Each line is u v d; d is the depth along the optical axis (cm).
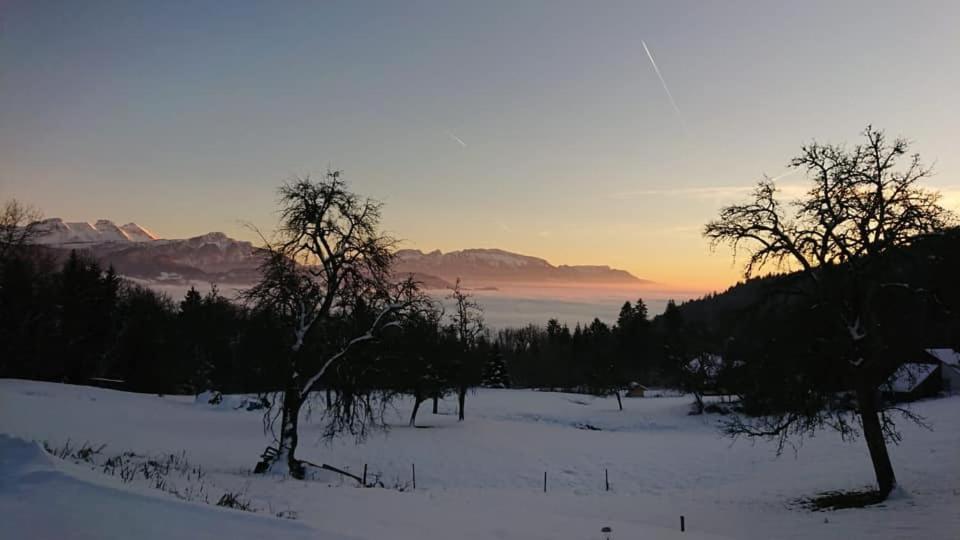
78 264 7631
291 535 962
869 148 2130
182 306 8762
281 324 2530
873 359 2128
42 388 5688
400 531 1280
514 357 14800
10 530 823
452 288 6362
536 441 4809
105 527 877
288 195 2533
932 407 5162
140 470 1708
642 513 2150
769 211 2278
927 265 2131
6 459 1102
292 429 2434
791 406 2355
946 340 2472
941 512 1756
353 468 3400
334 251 2553
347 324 2612
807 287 2291
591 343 14312
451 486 3162
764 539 1583
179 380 8894
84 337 7544
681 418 6781
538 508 2136
